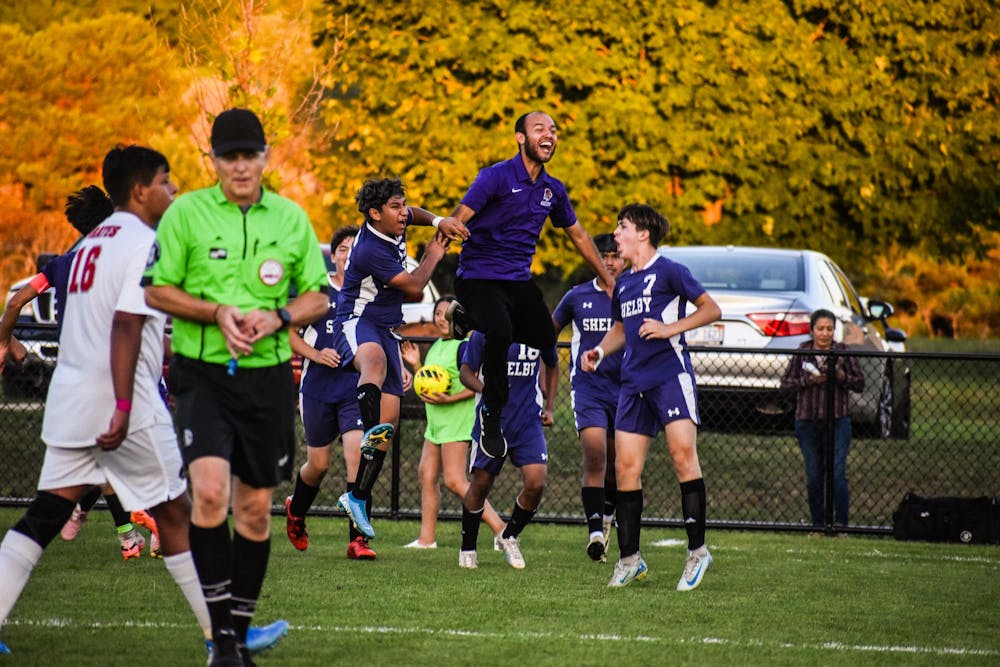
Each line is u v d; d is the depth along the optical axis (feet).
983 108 237.66
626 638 60.64
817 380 105.19
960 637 63.26
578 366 91.50
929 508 102.63
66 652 55.01
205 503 48.73
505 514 110.83
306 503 87.92
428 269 82.99
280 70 161.99
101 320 52.08
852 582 80.18
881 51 233.35
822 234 241.76
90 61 283.18
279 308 49.96
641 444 76.18
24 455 115.03
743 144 230.89
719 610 68.95
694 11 229.04
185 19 181.57
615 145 231.91
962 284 318.86
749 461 119.96
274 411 49.96
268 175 151.64
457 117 233.35
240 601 50.75
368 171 234.58
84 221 70.59
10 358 106.73
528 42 229.86
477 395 88.07
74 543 89.35
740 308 126.31
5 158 286.05
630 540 76.33
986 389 122.31
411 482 117.91
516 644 58.49
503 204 79.87
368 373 84.02
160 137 267.18
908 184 236.22
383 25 232.53
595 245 92.43
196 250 48.93
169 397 88.69
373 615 65.26
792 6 235.61
